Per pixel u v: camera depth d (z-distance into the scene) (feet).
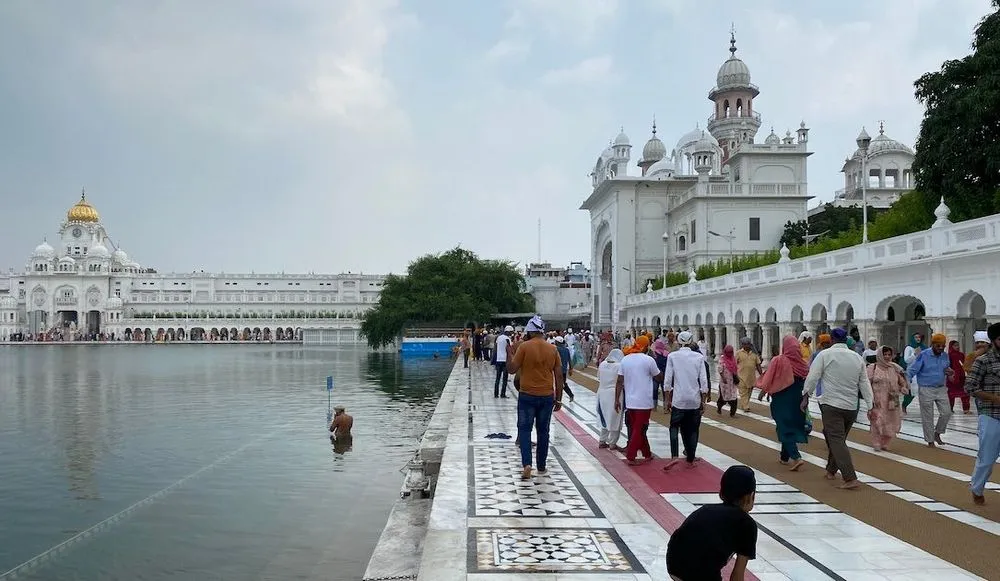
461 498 33.12
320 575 35.17
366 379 150.92
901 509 30.37
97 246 519.19
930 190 112.57
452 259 281.74
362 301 533.96
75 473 58.29
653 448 46.68
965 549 25.08
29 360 247.91
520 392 38.47
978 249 68.33
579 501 32.50
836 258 97.25
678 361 39.86
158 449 69.00
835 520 28.84
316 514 45.93
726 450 45.11
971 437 48.96
